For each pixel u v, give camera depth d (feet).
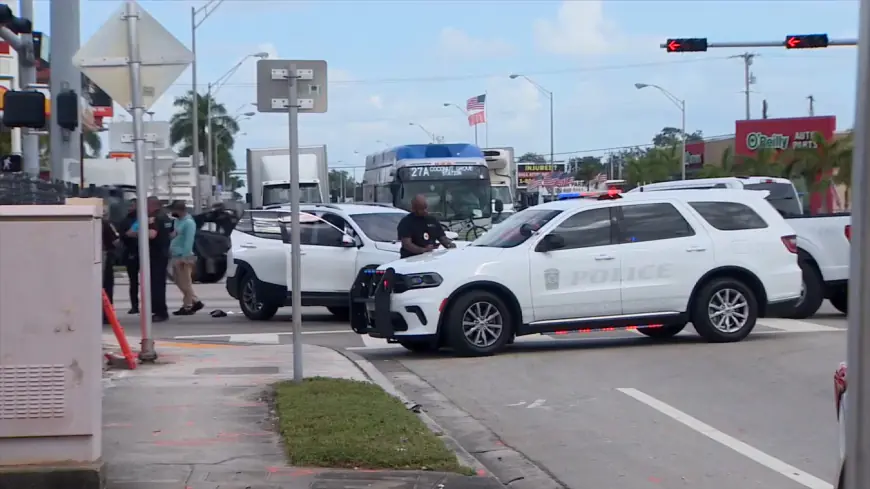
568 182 189.16
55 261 19.27
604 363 39.73
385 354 43.47
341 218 56.13
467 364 39.91
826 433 27.89
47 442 19.40
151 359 38.34
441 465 23.04
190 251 60.70
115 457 23.76
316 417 27.04
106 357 37.29
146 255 38.45
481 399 33.17
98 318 19.88
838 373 17.65
